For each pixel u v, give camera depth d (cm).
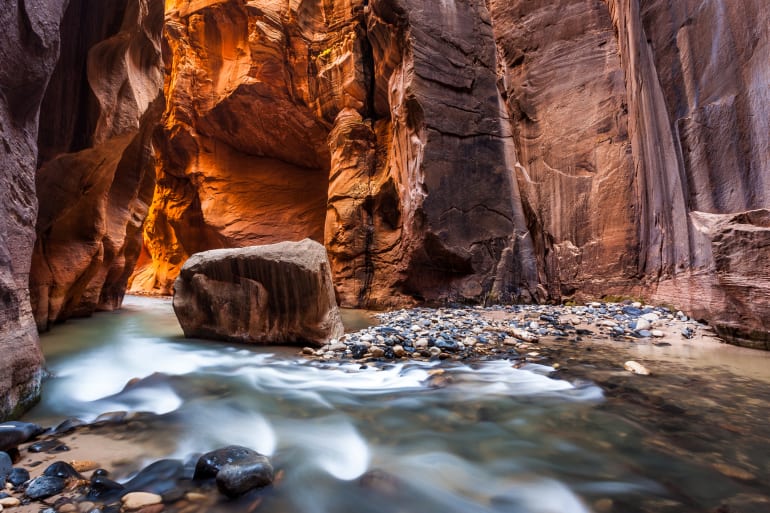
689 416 287
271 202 1811
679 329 578
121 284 1119
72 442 259
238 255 586
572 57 933
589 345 524
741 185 545
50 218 605
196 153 1800
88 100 548
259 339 568
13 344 297
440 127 981
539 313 756
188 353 508
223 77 1669
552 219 933
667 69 660
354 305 1130
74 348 537
